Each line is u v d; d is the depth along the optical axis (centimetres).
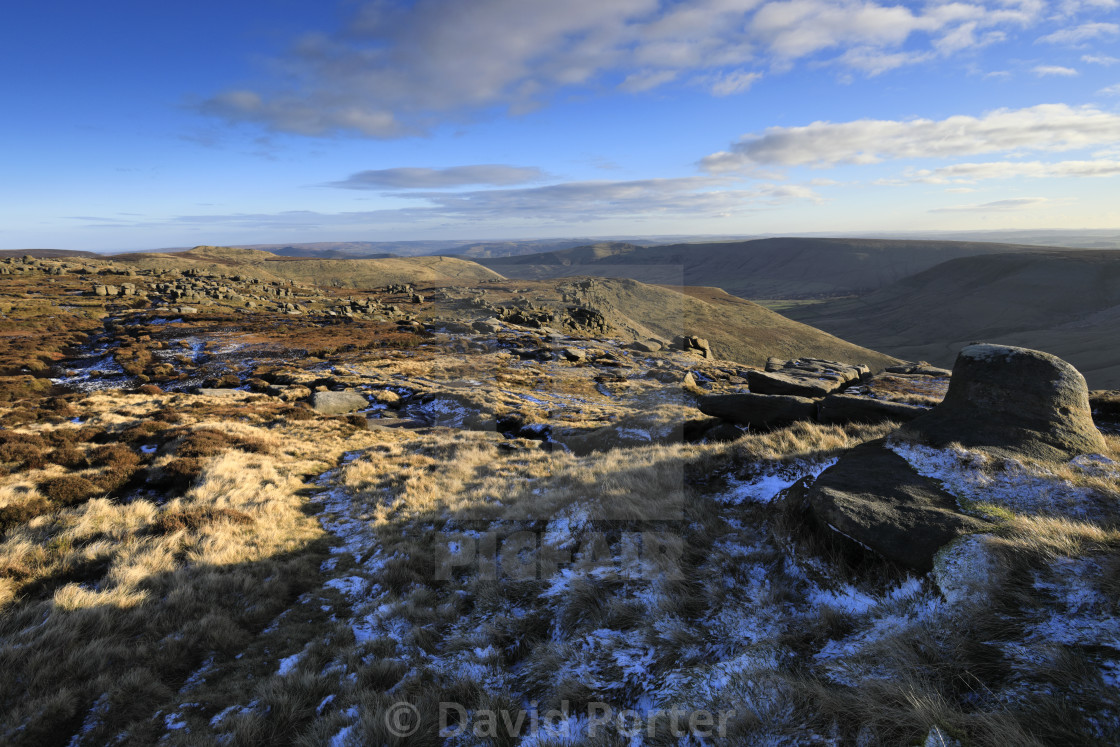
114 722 511
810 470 790
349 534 1088
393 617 666
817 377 1914
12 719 501
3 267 11106
